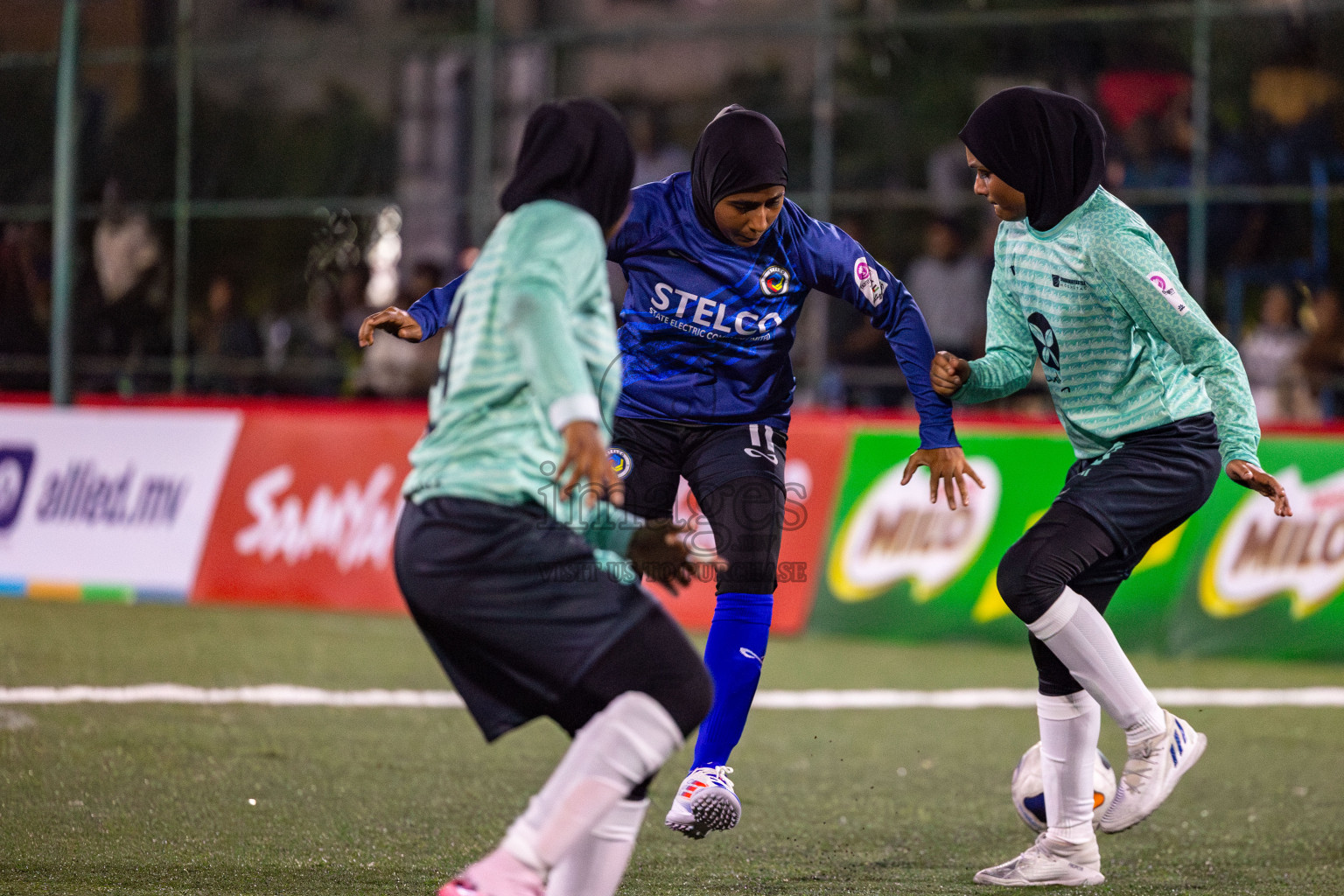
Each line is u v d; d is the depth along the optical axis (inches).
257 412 1270.9
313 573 1225.4
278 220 1615.4
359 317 1601.9
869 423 1168.2
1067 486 542.0
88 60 1654.8
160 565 1254.9
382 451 1236.5
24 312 1631.4
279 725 776.9
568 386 354.9
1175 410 523.8
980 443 1135.6
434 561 375.6
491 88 1583.4
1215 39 1443.2
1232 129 1441.9
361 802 620.1
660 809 631.2
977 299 1499.8
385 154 1609.3
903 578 1133.1
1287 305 1425.9
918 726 831.1
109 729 746.2
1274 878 533.3
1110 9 1464.1
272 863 518.6
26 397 1417.3
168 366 1628.9
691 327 565.3
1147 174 1459.2
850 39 1541.6
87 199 1654.8
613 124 392.5
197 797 615.2
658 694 376.8
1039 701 531.2
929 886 518.6
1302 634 1064.2
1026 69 1508.4
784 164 542.9
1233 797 676.1
